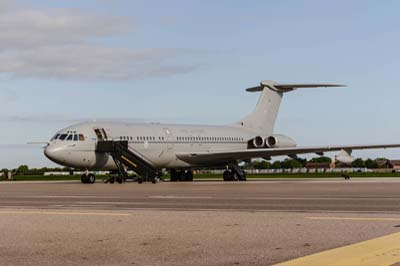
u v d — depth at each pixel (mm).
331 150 50500
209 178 69188
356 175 80938
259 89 63156
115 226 12281
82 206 17969
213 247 9516
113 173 50031
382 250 8953
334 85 57156
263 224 12492
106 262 8336
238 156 51469
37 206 18062
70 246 9695
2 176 81562
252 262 8227
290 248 9344
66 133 45875
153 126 51375
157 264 8172
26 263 8281
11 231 11570
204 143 54375
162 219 13578
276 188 30953
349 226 12094
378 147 49875
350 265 7875
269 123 62156
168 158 51406
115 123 49125
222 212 15336
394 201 19594
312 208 16719
